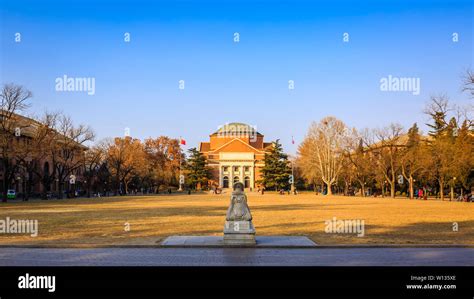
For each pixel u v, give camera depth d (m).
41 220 32.41
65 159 81.94
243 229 18.91
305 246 18.64
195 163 150.38
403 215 38.06
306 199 80.75
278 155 143.75
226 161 168.75
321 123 102.38
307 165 110.56
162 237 21.89
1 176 83.31
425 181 87.50
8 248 18.48
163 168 139.25
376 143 98.50
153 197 92.00
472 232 24.69
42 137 68.94
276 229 26.06
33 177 92.94
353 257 16.38
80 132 81.00
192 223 30.17
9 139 62.59
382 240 20.83
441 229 26.31
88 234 23.38
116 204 59.19
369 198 88.12
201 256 16.61
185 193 127.19
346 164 103.31
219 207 51.59
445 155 71.25
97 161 96.38
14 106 62.75
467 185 72.75
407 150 90.19
